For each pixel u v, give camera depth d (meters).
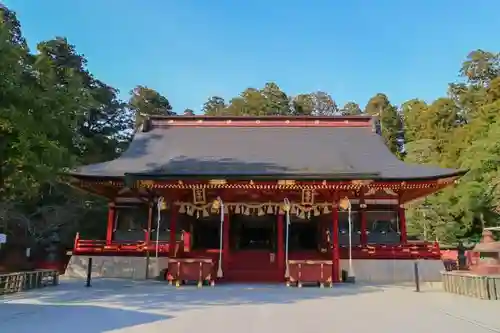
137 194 21.91
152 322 8.05
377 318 8.79
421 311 9.85
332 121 28.58
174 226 19.09
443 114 57.38
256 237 24.48
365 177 17.28
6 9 19.28
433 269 20.27
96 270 21.08
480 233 34.72
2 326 7.61
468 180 30.83
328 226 22.80
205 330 7.31
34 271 14.77
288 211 18.84
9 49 12.42
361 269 20.33
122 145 38.66
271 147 25.05
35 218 29.03
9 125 12.98
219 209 19.42
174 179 17.42
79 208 30.72
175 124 28.80
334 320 8.49
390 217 23.08
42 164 14.45
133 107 50.47
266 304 10.95
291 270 16.50
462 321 8.48
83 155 31.08
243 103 67.31
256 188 18.16
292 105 70.19
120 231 23.34
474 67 66.25
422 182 19.98
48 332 7.09
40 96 13.67
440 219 35.22
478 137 36.38
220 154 23.92
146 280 18.83
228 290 14.66
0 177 14.70
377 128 27.31
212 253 21.52
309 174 17.61
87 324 7.81
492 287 12.52
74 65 34.28
